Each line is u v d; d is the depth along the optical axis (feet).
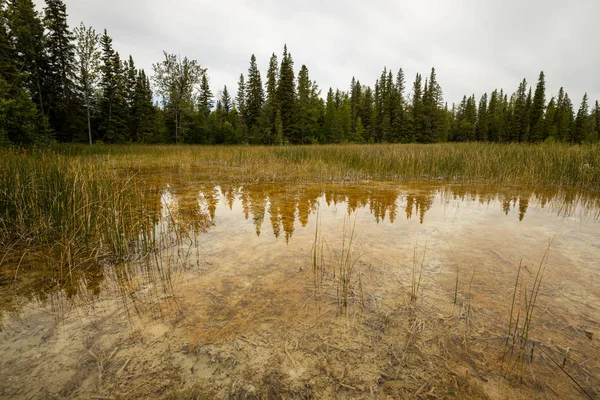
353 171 30.58
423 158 31.53
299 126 109.40
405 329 5.89
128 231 10.96
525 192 20.97
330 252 9.89
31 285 7.57
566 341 5.51
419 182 26.00
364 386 4.58
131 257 9.39
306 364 5.02
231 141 115.44
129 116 99.09
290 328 5.94
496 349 5.32
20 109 38.22
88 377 4.72
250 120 117.50
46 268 8.50
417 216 14.39
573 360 5.04
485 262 9.04
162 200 17.63
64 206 11.30
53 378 4.67
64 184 13.08
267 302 6.88
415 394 4.42
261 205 16.75
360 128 132.67
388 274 8.30
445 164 30.14
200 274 8.30
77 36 64.59
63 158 17.69
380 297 7.08
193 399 4.35
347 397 4.39
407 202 17.65
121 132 95.25
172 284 7.72
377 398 4.36
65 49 75.97
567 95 191.83
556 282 7.75
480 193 20.63
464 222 13.35
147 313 6.43
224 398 4.36
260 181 26.20
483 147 41.93
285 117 108.99
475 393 4.43
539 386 4.55
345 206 16.58
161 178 27.12
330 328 5.94
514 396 4.37
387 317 6.27
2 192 11.68
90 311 6.47
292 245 10.52
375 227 12.63
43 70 73.61
